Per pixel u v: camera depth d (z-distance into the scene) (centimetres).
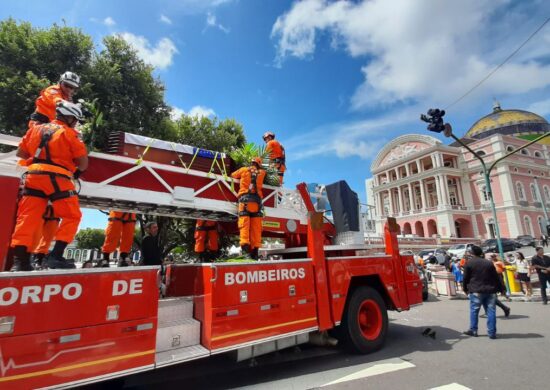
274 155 730
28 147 324
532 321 794
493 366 473
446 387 399
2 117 1015
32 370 241
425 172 5106
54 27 1132
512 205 4416
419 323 820
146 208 519
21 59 1066
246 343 393
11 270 291
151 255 543
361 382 423
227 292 387
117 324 290
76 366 262
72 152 335
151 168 477
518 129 5697
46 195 313
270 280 439
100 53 1255
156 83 1418
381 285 620
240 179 579
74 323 266
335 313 514
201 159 550
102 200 461
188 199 507
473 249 693
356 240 712
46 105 368
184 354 342
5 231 273
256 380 446
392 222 678
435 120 1191
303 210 696
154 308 318
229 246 979
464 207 4969
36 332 247
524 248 2884
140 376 466
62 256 317
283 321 441
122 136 468
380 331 579
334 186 746
